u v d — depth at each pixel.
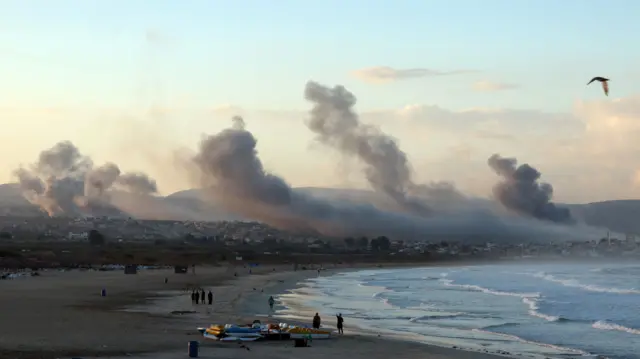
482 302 102.94
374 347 49.00
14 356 38.84
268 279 167.12
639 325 71.12
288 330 52.12
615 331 65.81
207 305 82.56
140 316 64.88
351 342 51.31
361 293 123.25
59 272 161.38
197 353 41.12
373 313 82.62
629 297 114.94
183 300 88.31
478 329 66.62
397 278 196.88
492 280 183.88
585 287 146.88
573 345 56.31
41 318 60.19
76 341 45.72
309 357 42.97
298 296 111.00
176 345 45.50
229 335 49.00
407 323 71.31
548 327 68.88
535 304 99.50
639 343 57.56
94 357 39.84
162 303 82.94
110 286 113.69
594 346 55.78
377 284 158.88
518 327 68.69
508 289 139.50
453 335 61.25
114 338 47.84
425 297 113.50
